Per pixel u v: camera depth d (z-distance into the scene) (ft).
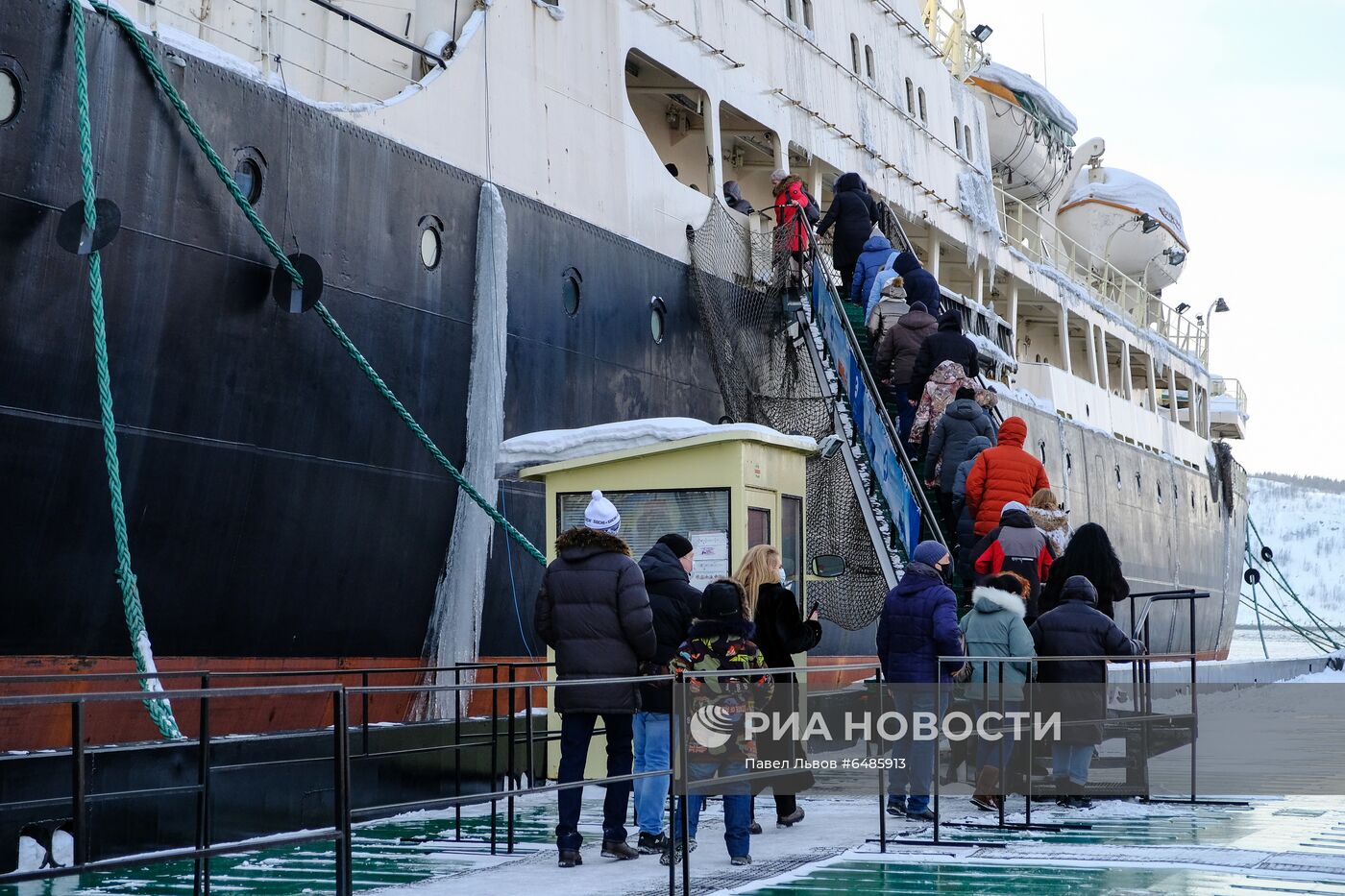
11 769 27.02
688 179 61.93
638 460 35.81
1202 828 30.45
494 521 42.50
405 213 40.04
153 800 29.99
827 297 55.93
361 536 38.29
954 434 47.55
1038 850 27.35
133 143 31.83
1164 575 115.44
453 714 40.86
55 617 30.73
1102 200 123.24
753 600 30.22
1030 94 101.86
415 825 33.60
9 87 29.43
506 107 45.03
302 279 34.94
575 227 47.85
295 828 33.50
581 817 34.53
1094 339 106.63
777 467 37.01
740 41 60.03
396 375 39.60
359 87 44.65
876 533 48.44
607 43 50.80
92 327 30.81
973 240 84.43
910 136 76.64
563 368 46.98
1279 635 486.79
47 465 30.19
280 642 36.19
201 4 43.70
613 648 26.48
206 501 33.83
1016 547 37.32
